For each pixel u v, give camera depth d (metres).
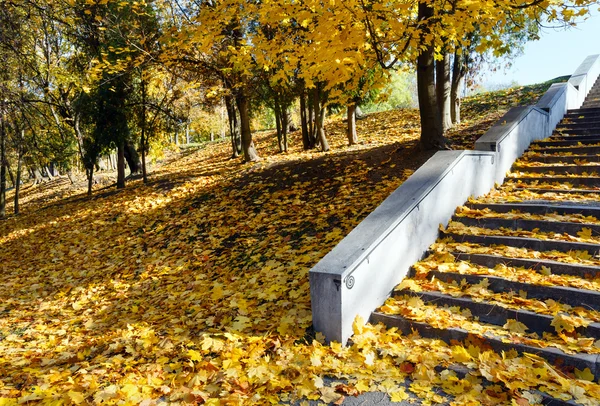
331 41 5.95
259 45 7.17
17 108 13.22
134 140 16.11
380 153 9.31
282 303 4.46
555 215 4.81
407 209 4.35
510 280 3.83
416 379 2.97
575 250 4.15
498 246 4.52
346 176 8.44
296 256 5.73
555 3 6.10
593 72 13.41
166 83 14.59
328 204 7.35
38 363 4.34
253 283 5.30
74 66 14.65
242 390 3.06
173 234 8.57
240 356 3.54
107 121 14.57
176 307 5.21
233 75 11.95
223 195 9.94
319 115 12.70
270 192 9.12
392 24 5.61
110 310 5.83
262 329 4.02
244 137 13.26
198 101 16.08
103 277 7.45
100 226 10.57
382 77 7.18
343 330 3.55
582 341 2.99
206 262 6.67
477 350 3.14
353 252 3.75
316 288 3.64
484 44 6.55
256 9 6.79
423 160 7.93
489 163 6.21
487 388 2.75
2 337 5.59
